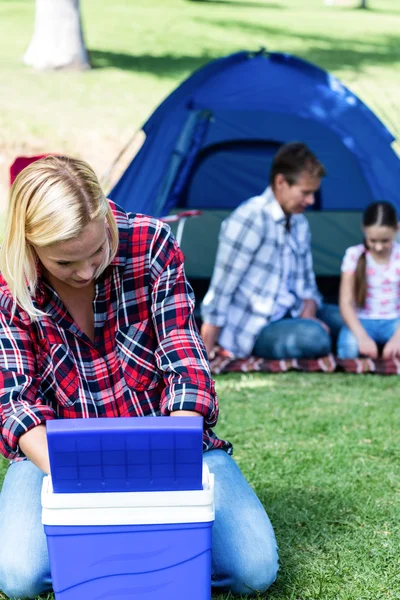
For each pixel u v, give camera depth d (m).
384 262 4.41
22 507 2.02
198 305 5.10
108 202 1.88
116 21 15.59
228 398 3.74
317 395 3.79
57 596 1.71
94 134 10.32
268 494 2.65
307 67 5.12
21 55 12.83
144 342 2.02
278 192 4.13
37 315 1.94
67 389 2.01
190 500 1.65
